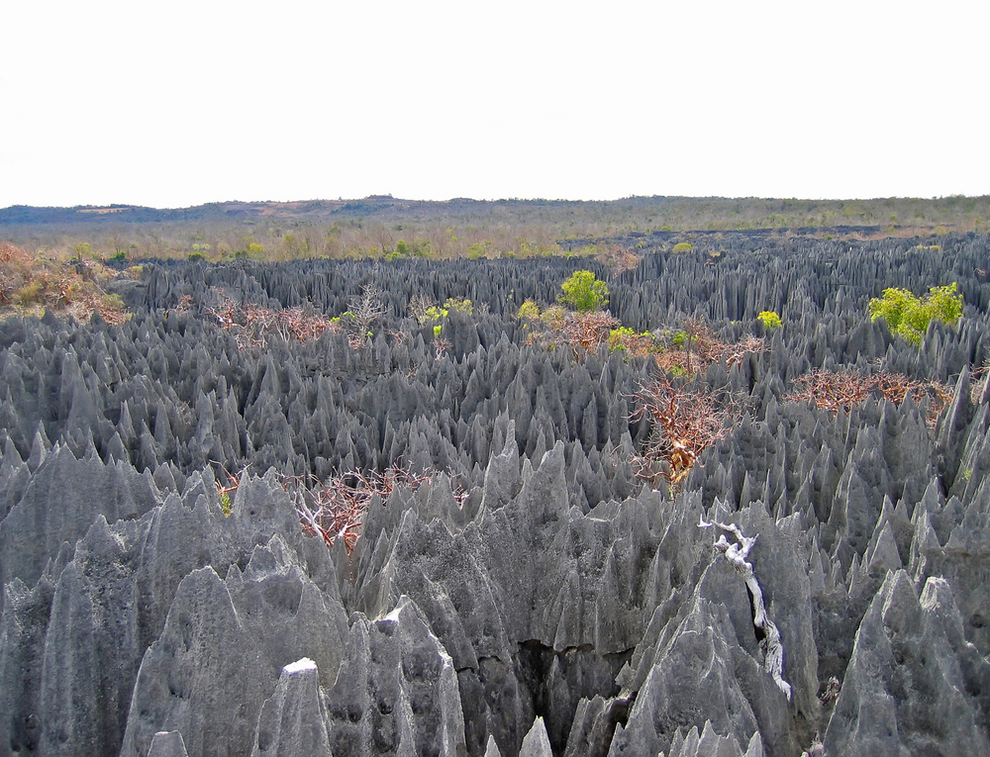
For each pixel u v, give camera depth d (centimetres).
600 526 2623
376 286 11975
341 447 4950
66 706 1934
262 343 7588
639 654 2238
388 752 1802
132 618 2078
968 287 11731
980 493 2820
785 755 1964
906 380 5825
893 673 1920
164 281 11275
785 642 2145
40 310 8938
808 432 4456
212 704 1858
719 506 2509
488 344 8612
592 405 5628
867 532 3209
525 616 2573
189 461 4559
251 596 2014
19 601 2047
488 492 2792
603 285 10800
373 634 1889
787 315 10544
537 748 1736
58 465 2745
